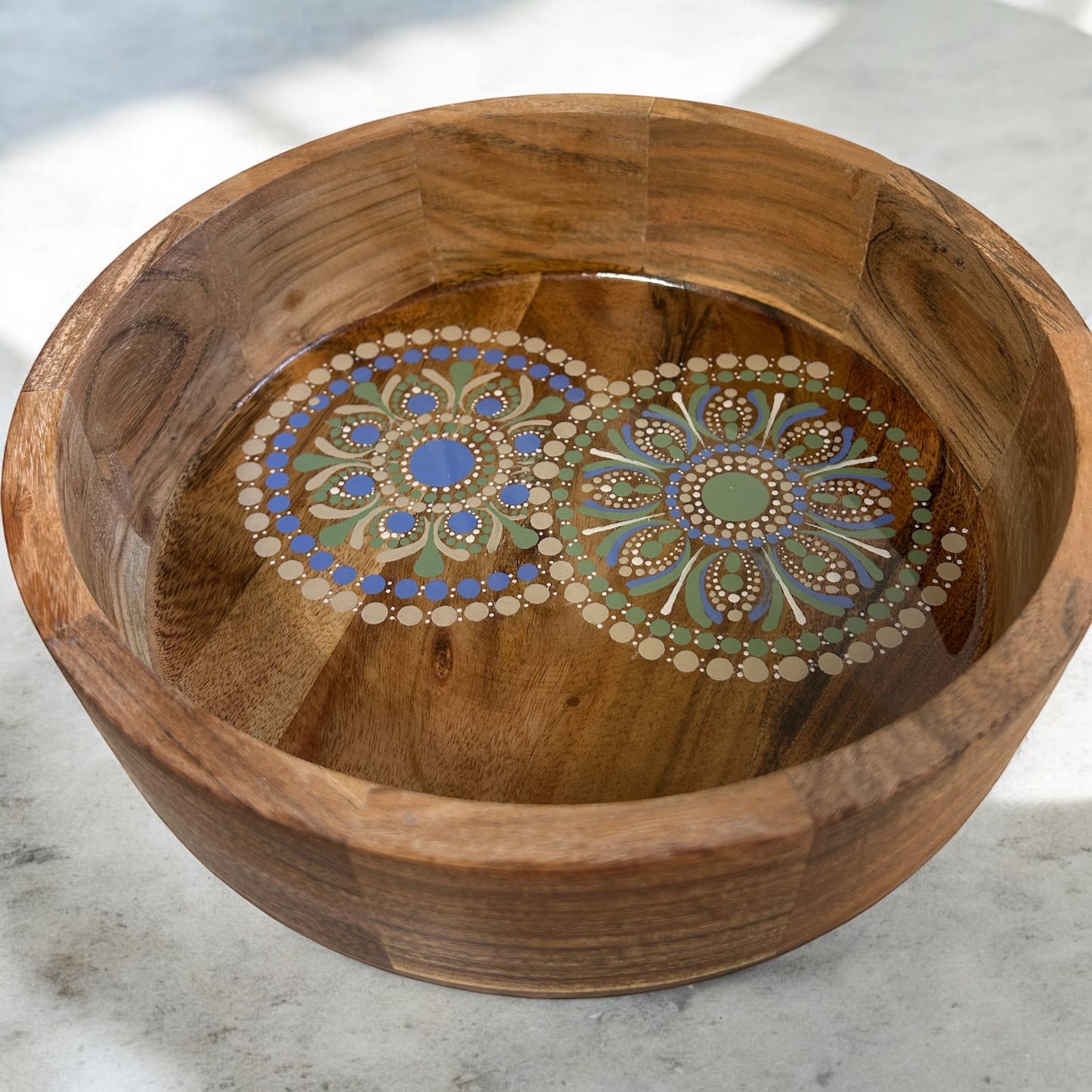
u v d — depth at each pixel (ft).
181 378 1.77
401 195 1.87
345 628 1.66
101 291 1.66
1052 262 2.13
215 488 1.78
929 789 1.33
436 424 1.83
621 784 1.54
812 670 1.61
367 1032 1.53
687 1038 1.52
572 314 1.94
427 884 1.31
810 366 1.87
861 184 1.75
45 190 2.34
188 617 1.67
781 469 1.78
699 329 1.91
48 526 1.47
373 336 1.92
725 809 1.29
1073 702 1.72
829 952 1.57
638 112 1.82
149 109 2.49
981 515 1.72
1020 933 1.57
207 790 1.33
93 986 1.57
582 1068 1.51
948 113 2.39
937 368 1.78
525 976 1.45
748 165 1.82
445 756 1.56
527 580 1.69
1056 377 1.57
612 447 1.81
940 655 1.62
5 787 1.69
